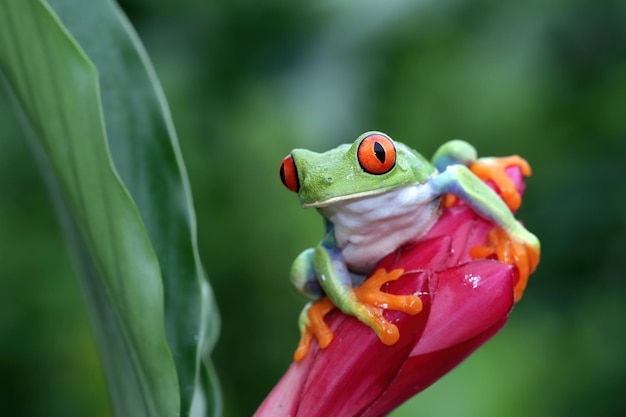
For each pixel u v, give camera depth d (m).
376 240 0.36
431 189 0.35
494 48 0.49
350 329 0.34
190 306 0.34
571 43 0.49
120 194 0.31
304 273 0.36
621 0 0.49
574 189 0.50
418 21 0.47
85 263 0.33
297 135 0.62
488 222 0.35
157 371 0.32
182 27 0.52
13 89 0.32
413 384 0.34
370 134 0.35
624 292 0.50
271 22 0.49
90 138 0.30
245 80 0.54
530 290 0.52
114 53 0.35
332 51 0.46
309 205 0.35
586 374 0.58
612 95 0.53
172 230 0.34
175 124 0.59
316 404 0.34
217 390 0.36
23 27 0.30
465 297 0.34
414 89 0.59
